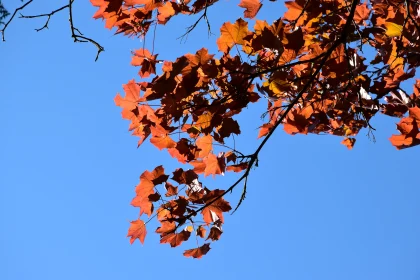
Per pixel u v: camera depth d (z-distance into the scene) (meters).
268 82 3.09
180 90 2.89
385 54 3.39
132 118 3.15
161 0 2.95
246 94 3.07
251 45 3.03
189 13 3.14
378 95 3.42
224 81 3.06
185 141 3.20
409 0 3.32
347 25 2.88
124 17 3.04
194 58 2.98
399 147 2.87
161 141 3.19
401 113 3.49
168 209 3.26
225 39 3.04
